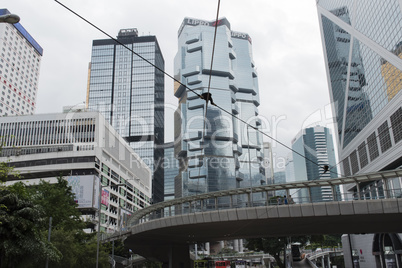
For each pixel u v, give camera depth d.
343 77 112.06
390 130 72.75
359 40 96.69
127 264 73.94
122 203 117.00
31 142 116.12
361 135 90.50
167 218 46.38
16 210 23.61
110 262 54.66
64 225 42.19
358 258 84.50
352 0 103.56
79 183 90.75
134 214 61.97
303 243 74.56
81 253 41.03
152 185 191.62
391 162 71.62
